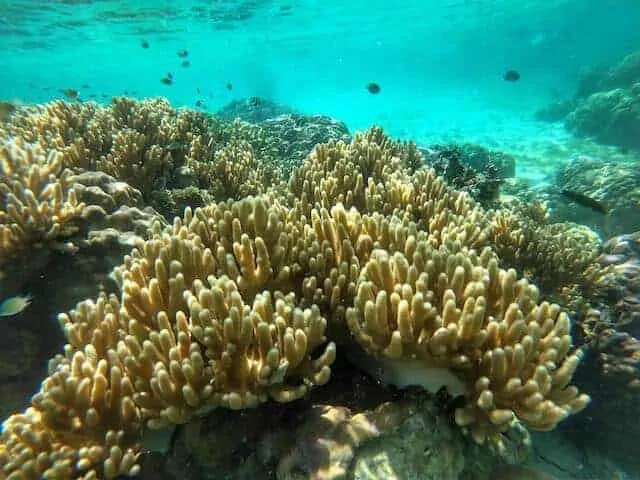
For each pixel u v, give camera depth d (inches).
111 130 50.9
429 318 17.8
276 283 22.0
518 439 22.7
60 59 374.0
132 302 19.9
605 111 159.9
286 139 91.0
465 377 18.3
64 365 18.8
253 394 17.0
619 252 40.8
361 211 35.3
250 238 23.4
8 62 384.5
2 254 26.2
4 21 215.0
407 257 21.4
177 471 19.3
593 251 40.8
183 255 21.0
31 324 27.2
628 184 77.8
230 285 18.9
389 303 19.1
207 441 18.8
